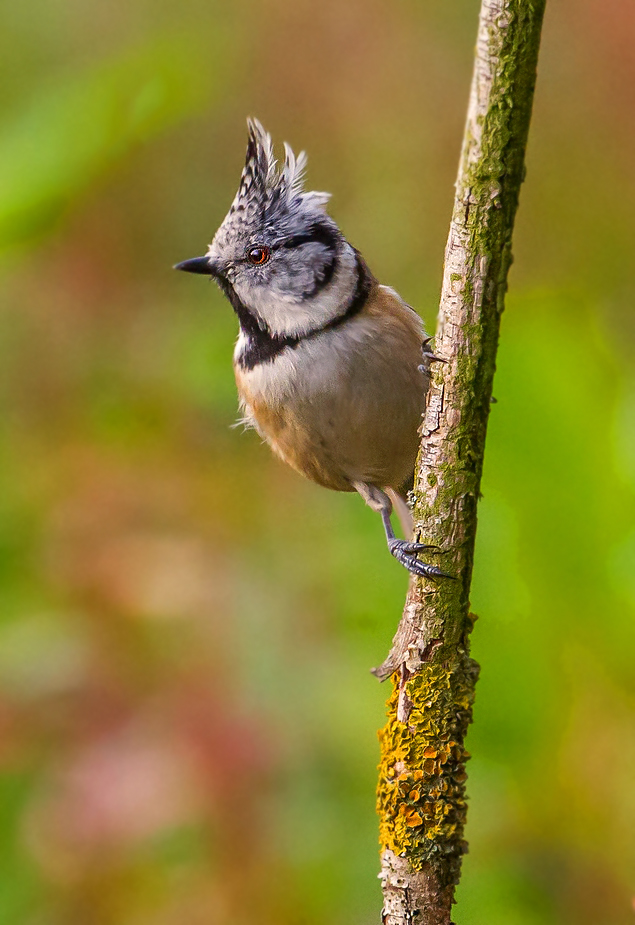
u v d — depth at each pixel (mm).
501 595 7625
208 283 12914
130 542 9961
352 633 9531
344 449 9047
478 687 7590
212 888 8398
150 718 8906
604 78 12156
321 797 8719
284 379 8812
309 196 8969
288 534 10312
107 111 8953
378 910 8469
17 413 11883
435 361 6090
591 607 7164
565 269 12141
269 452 11133
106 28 14203
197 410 11398
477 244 5840
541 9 5492
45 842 8469
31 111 9000
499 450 7207
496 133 5641
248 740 8734
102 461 10781
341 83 13000
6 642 9258
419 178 12859
